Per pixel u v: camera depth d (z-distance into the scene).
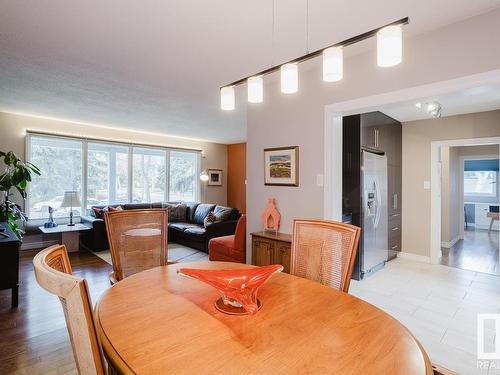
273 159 3.25
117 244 1.98
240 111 4.62
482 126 4.17
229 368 0.78
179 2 1.84
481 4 1.83
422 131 4.70
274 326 1.02
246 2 1.84
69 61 2.76
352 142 3.74
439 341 2.28
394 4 1.83
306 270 1.71
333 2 1.82
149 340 0.92
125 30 2.19
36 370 1.90
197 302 1.23
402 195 4.91
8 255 2.80
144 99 3.99
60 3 1.86
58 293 0.72
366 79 2.48
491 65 1.89
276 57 2.65
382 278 3.77
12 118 4.90
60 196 5.48
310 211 2.92
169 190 7.24
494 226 8.24
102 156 6.04
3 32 2.23
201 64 2.81
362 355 0.85
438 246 4.62
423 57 2.17
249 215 3.53
